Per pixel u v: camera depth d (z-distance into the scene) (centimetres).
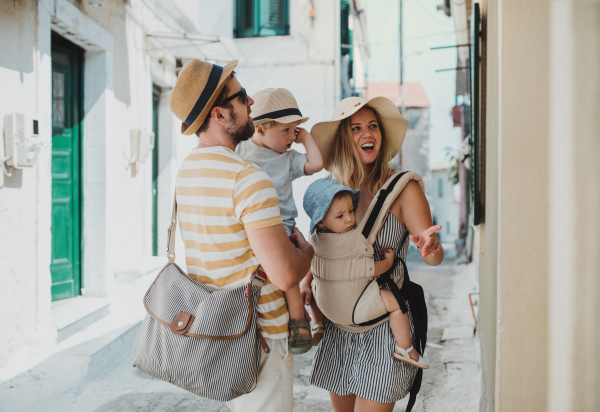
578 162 57
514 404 138
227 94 147
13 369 337
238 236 142
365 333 183
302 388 339
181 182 150
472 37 384
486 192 259
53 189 457
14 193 346
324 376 192
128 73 556
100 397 325
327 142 205
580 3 57
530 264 135
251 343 139
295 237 158
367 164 206
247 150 182
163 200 734
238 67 953
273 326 148
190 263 152
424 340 188
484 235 293
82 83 487
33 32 368
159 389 338
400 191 179
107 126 489
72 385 336
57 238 463
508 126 134
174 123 733
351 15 1312
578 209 57
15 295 347
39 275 372
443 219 3525
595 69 55
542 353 136
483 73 321
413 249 1327
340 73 1025
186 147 795
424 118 3016
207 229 143
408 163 3014
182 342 137
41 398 315
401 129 199
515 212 136
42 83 378
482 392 283
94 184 487
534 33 131
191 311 139
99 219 486
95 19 475
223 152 144
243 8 950
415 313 184
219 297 138
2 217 334
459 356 400
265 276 147
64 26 421
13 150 334
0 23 334
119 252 541
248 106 154
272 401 150
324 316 201
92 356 358
